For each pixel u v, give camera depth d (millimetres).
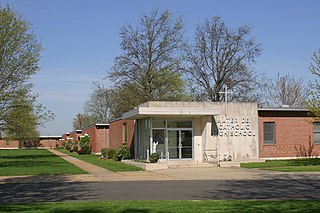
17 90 30766
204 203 12570
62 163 35156
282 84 65000
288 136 34750
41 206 12422
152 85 52219
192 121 32031
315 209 11195
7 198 14906
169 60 51406
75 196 15211
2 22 29281
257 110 33688
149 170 27250
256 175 22938
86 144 56781
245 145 33031
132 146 37656
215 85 54094
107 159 40344
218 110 30438
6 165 32500
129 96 52281
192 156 31797
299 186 17562
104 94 81812
